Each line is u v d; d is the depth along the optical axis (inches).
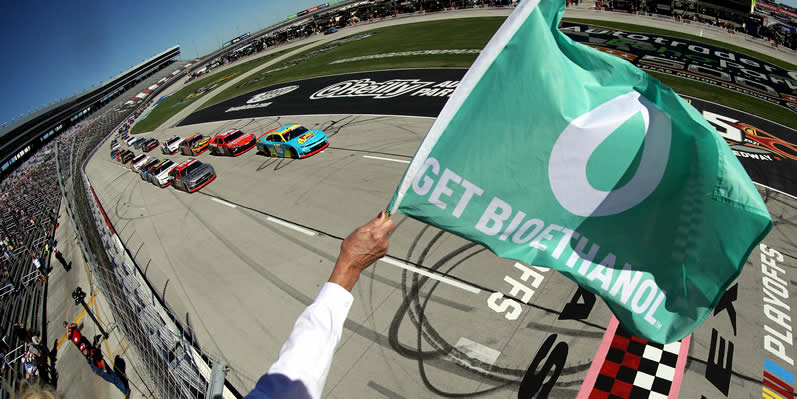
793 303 280.7
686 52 965.8
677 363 246.1
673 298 85.2
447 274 347.6
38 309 553.9
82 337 364.8
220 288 421.4
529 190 80.9
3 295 654.5
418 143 631.8
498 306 307.6
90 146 1948.8
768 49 994.1
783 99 710.5
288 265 428.1
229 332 355.6
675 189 79.9
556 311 292.8
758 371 238.1
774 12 1270.9
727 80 797.2
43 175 1617.9
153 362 323.0
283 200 573.3
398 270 364.8
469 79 70.0
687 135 75.4
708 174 75.7
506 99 75.4
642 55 954.1
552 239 86.7
